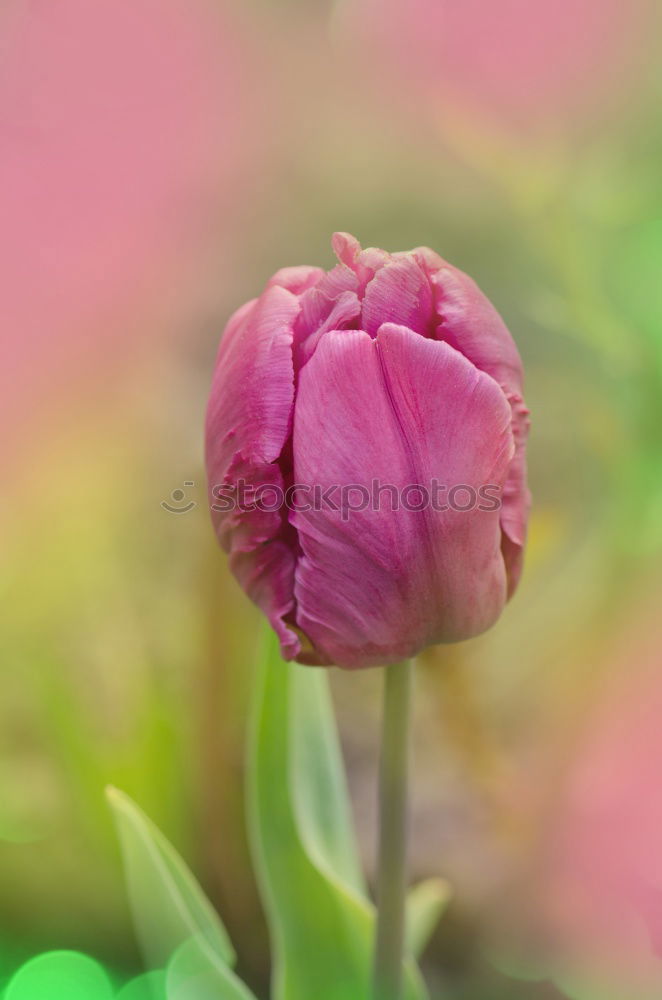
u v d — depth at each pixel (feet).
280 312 1.46
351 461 1.43
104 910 2.24
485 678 2.88
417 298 1.45
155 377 3.92
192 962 1.65
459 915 2.44
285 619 1.50
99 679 2.56
